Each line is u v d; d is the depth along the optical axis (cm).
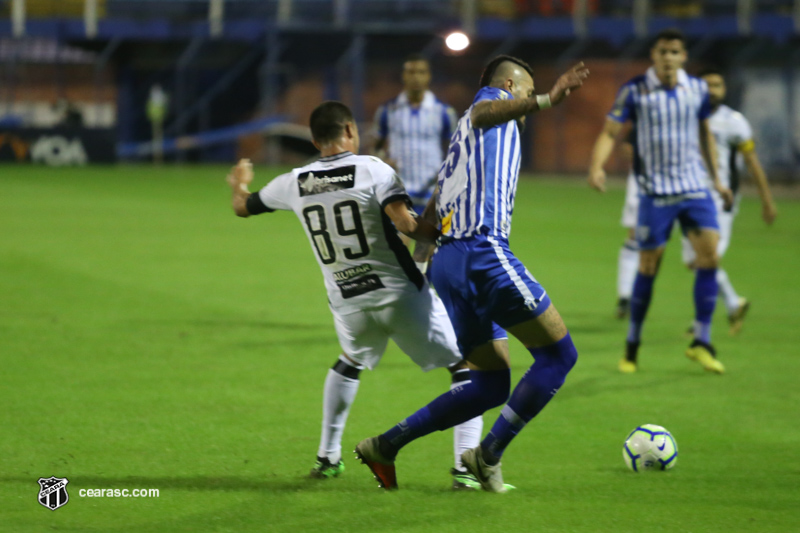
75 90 11694
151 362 2339
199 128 11756
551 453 1697
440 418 1441
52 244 4516
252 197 1535
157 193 7550
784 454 1702
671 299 3566
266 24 11331
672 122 2331
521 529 1300
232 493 1435
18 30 11425
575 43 11488
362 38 11331
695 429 1869
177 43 11712
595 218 6512
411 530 1288
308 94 11456
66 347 2481
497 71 1492
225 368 2295
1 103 11569
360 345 1511
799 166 10894
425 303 1486
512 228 5781
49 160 10556
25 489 1438
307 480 1507
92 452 1634
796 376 2341
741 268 4325
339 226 1443
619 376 2330
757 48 11106
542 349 1426
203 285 3544
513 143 1440
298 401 2005
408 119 3027
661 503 1419
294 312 3061
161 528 1283
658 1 11375
